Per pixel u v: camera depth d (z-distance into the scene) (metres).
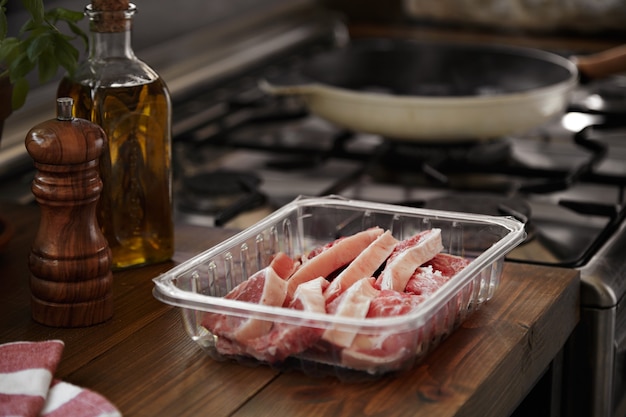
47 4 1.71
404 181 1.58
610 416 1.20
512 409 0.96
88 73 1.08
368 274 0.95
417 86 1.94
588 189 1.54
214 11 2.13
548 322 1.03
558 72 1.77
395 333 0.83
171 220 1.15
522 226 1.03
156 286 0.90
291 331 0.85
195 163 1.68
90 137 0.95
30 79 1.65
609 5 2.26
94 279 0.98
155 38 1.94
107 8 1.06
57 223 0.97
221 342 0.89
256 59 2.11
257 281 0.91
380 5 2.47
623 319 1.21
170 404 0.84
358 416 0.81
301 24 2.35
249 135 1.84
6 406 0.79
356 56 1.92
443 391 0.85
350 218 1.11
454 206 1.35
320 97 1.57
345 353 0.84
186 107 1.83
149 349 0.94
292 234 1.11
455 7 2.38
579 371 1.18
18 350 0.87
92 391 0.85
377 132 1.56
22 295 1.07
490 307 1.02
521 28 2.35
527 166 1.55
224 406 0.84
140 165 1.10
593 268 1.16
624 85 2.06
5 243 1.14
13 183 1.46
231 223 1.38
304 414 0.82
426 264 0.99
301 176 1.63
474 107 1.48
